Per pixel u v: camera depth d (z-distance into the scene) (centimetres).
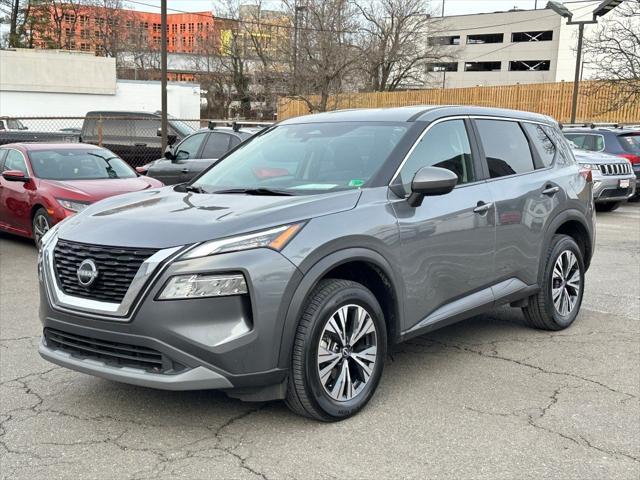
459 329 569
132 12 6862
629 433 367
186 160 1195
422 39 5775
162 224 360
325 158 452
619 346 521
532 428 373
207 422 380
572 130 1543
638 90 2202
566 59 7738
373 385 398
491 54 8375
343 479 318
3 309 638
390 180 418
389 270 398
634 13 2180
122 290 345
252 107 4503
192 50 6662
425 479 317
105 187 903
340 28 3344
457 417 388
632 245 1003
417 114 468
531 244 515
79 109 4144
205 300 332
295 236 355
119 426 376
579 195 571
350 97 3381
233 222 353
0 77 3909
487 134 505
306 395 359
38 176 936
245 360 338
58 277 376
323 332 362
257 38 5019
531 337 545
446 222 437
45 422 382
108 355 353
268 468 328
